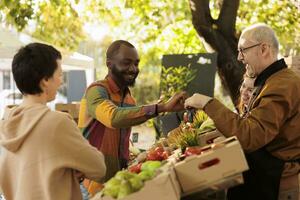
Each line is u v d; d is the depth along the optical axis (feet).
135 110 8.80
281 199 8.39
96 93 9.39
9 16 22.02
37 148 7.07
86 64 24.30
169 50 27.48
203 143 9.51
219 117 8.12
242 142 7.93
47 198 6.98
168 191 6.54
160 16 26.53
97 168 7.37
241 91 10.46
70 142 7.11
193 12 17.13
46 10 27.71
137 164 8.71
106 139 9.56
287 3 22.66
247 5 22.86
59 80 7.53
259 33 8.57
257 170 8.31
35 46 7.34
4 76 28.17
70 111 15.87
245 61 8.75
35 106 7.31
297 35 23.73
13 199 7.52
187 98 8.76
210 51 17.02
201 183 7.03
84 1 29.84
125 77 9.73
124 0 28.02
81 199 7.47
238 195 8.57
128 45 9.80
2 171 7.51
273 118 7.96
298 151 8.39
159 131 14.55
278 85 8.14
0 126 7.43
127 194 6.63
